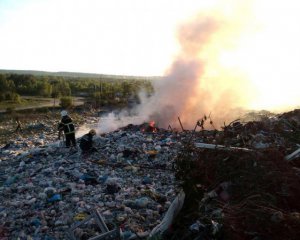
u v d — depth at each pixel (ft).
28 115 148.87
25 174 39.45
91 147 44.68
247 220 17.47
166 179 34.17
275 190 19.57
